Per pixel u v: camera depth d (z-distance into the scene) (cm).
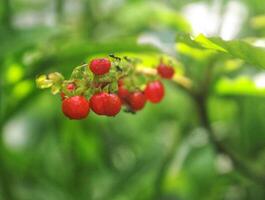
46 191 31
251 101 30
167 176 29
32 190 31
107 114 17
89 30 34
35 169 32
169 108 33
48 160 32
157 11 32
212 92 25
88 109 17
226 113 31
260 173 27
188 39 18
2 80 26
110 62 17
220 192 29
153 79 19
